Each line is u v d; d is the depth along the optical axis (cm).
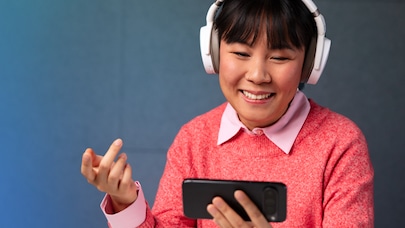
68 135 279
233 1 118
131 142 279
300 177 129
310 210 128
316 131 131
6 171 280
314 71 123
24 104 279
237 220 102
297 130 131
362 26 272
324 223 124
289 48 116
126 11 276
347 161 128
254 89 118
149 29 276
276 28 114
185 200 104
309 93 274
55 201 281
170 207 136
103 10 276
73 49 277
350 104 274
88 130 279
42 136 280
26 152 280
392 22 272
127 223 119
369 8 272
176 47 276
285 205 101
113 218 118
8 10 276
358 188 125
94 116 279
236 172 132
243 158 133
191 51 276
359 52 273
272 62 117
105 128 279
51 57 277
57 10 276
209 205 102
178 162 138
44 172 280
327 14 272
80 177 281
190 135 140
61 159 280
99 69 277
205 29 124
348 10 272
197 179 103
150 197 280
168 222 134
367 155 131
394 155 275
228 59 119
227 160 134
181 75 276
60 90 279
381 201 277
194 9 275
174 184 137
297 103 132
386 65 273
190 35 275
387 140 275
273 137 130
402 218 277
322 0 272
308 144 130
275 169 130
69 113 279
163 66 277
